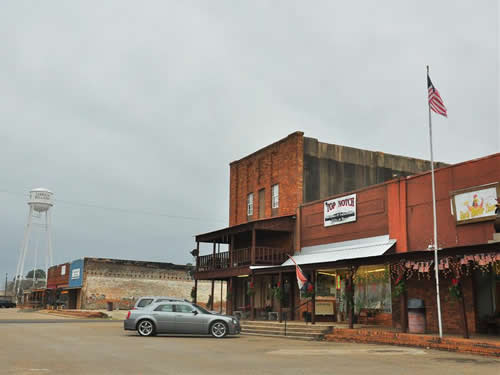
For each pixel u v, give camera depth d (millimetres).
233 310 34438
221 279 37062
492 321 19859
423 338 17828
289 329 23406
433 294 22250
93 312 45094
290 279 30844
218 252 36812
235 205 40312
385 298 25000
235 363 12594
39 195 86312
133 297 60094
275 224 32250
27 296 85562
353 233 27844
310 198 33719
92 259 58938
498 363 13141
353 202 28031
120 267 60125
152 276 61750
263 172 37219
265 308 33125
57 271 68625
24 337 20328
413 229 24141
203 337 21484
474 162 21609
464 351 16000
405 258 19828
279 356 14359
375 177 36812
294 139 34188
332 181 34844
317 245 30484
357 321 26625
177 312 21266
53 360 12766
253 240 31562
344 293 28141
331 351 16016
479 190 21141
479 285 20797
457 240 21906
